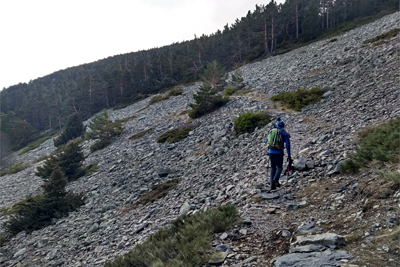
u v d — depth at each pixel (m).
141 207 12.84
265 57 57.91
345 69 22.39
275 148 8.05
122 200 14.95
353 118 12.20
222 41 79.06
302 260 4.43
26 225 15.94
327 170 8.09
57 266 10.20
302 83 24.06
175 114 33.50
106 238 10.91
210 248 5.63
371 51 23.92
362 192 5.99
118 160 23.38
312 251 4.64
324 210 6.07
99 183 19.64
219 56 76.31
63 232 13.77
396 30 27.19
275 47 64.38
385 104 12.18
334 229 5.20
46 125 89.62
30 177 32.88
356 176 6.97
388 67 17.73
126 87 74.69
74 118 50.31
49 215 16.41
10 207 22.53
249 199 8.00
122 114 51.94
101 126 31.91
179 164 17.03
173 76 71.75
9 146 67.19
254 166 11.21
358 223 5.08
